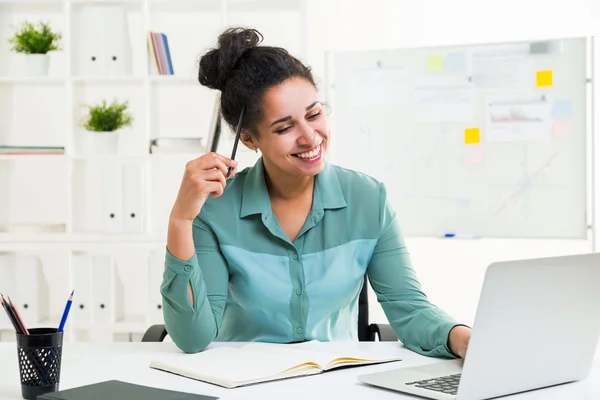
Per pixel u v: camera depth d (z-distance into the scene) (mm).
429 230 3434
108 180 3250
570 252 3521
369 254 1659
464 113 3381
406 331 1533
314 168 1544
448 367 1310
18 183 3637
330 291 1621
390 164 3463
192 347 1490
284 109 1507
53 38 3375
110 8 3303
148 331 1917
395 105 3447
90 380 1277
